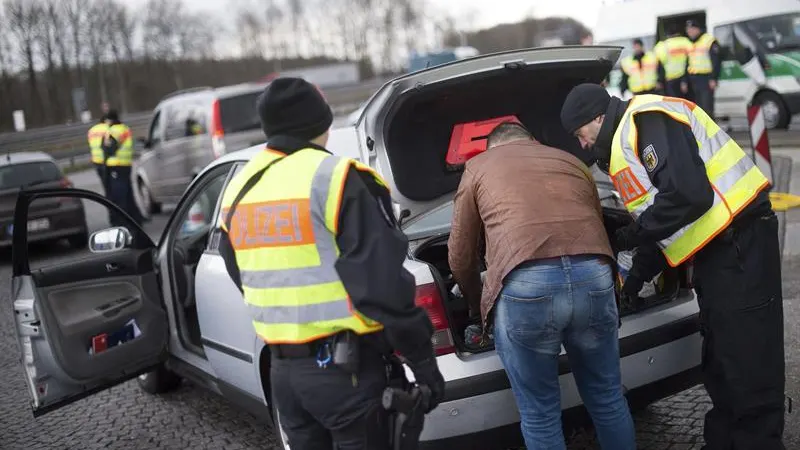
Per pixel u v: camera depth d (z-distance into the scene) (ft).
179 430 15.17
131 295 14.84
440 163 12.84
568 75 12.57
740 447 10.80
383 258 7.59
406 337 7.68
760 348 10.42
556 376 10.11
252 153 13.89
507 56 11.76
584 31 128.47
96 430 15.65
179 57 232.32
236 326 12.66
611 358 10.16
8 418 16.80
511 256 9.66
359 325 7.88
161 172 42.73
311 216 7.84
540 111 13.39
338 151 12.61
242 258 8.40
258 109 8.48
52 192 13.74
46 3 197.16
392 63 253.24
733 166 10.28
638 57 45.78
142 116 165.78
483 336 10.75
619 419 10.27
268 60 256.93
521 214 9.81
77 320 13.91
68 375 13.64
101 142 40.57
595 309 9.73
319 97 8.40
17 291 13.46
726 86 46.50
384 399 7.88
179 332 15.37
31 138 118.32
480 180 10.35
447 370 10.23
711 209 10.16
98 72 210.38
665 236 10.11
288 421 8.57
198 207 15.90
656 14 48.70
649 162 10.13
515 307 9.70
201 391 17.22
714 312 10.50
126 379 14.71
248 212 8.25
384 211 7.92
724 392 10.75
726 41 46.11
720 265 10.33
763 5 44.55
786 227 24.48
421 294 10.26
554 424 10.11
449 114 12.59
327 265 7.89
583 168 10.42
